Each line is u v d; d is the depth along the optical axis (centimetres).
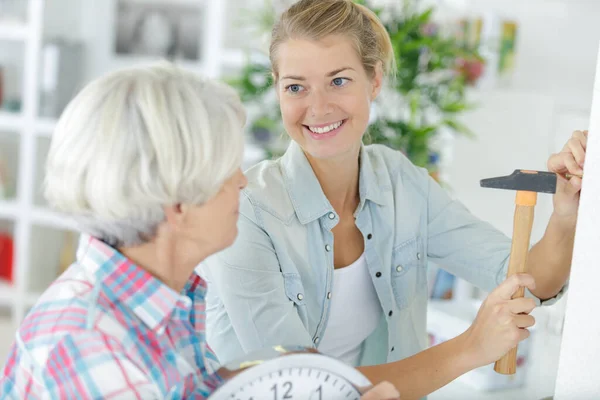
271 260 131
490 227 147
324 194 137
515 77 301
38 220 362
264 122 289
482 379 179
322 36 126
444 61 271
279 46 131
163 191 82
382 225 143
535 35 296
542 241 131
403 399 113
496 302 107
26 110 357
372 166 147
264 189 134
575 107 293
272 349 90
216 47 355
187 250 89
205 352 100
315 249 137
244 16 366
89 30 393
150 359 83
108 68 395
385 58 141
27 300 369
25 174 361
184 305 91
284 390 87
